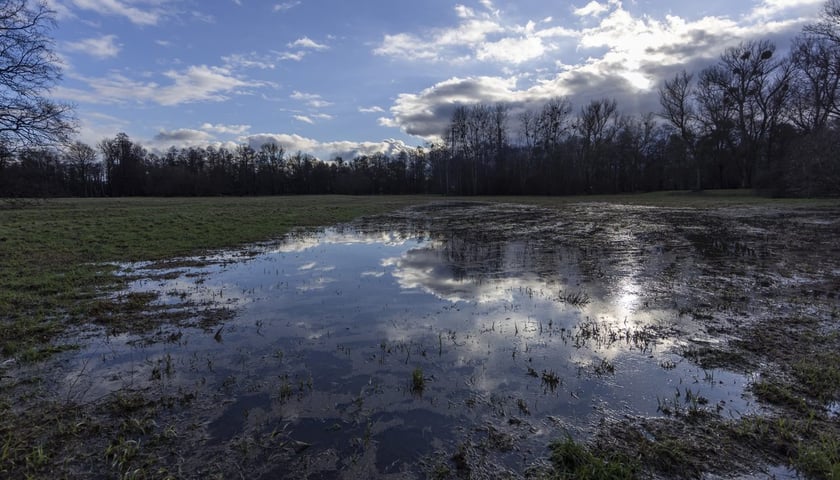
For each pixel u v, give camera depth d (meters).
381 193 90.00
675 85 47.12
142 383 4.39
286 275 9.48
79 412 3.84
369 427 3.60
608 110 60.47
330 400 4.05
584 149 62.03
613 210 29.05
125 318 6.47
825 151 28.98
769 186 35.66
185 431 3.55
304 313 6.73
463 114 70.62
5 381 4.42
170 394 4.16
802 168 30.67
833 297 7.16
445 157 75.31
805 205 26.98
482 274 9.44
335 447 3.34
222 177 85.25
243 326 6.13
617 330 5.77
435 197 61.72
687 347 5.15
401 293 7.91
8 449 3.29
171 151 92.88
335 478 3.00
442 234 16.95
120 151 80.06
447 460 3.17
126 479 2.96
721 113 45.41
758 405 3.83
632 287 8.07
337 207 33.91
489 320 6.30
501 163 68.94
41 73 18.83
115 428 3.60
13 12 17.78
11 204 21.20
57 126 19.31
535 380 4.39
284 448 3.33
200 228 17.33
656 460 3.12
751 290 7.69
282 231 18.06
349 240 15.35
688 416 3.68
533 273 9.45
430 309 6.89
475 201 47.53
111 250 12.31
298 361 4.93
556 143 63.50
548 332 5.76
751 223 18.52
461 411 3.82
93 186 77.56
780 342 5.23
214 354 5.14
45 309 6.82
